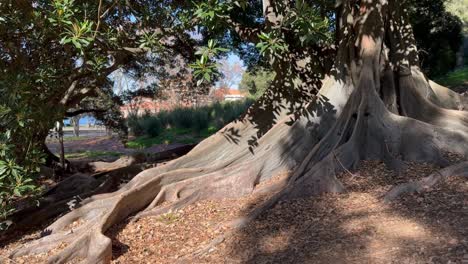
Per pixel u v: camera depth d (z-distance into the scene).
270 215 6.56
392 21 8.87
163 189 7.73
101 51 8.50
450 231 4.95
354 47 8.52
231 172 8.04
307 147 8.30
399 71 8.71
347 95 8.45
